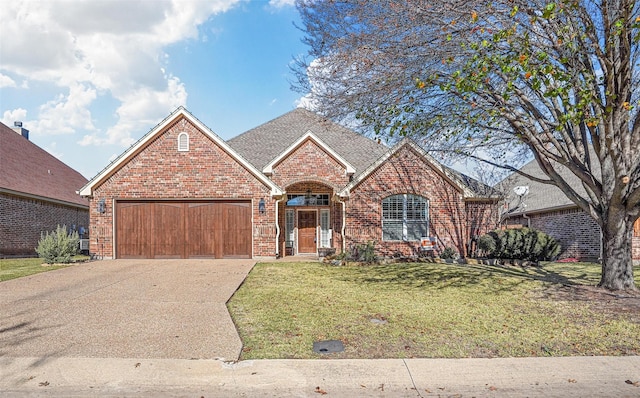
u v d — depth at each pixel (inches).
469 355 231.5
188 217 674.2
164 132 674.2
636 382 199.0
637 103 362.9
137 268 555.2
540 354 233.6
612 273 399.9
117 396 184.2
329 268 565.9
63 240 608.1
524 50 295.9
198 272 518.6
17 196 810.8
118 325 283.7
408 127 399.5
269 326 282.7
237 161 674.8
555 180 418.9
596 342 252.1
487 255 671.8
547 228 823.1
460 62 341.7
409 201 700.7
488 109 349.1
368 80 368.5
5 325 283.0
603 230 406.6
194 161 673.6
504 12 317.4
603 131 393.4
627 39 316.2
